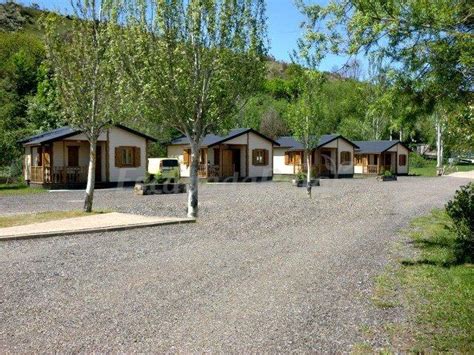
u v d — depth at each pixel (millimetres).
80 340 4488
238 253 8672
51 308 5438
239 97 13586
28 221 12312
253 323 4988
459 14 4945
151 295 5965
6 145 28578
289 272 7234
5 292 6066
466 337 4629
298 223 12758
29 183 26938
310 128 20531
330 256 8453
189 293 6062
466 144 5613
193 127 13375
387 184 30078
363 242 9891
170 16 12430
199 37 12648
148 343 4430
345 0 5559
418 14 5082
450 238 10133
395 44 5512
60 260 7984
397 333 4762
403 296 6035
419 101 5910
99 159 26312
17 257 8211
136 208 16016
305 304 5664
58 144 24984
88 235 10625
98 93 13836
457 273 7117
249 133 34281
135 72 12992
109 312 5301
